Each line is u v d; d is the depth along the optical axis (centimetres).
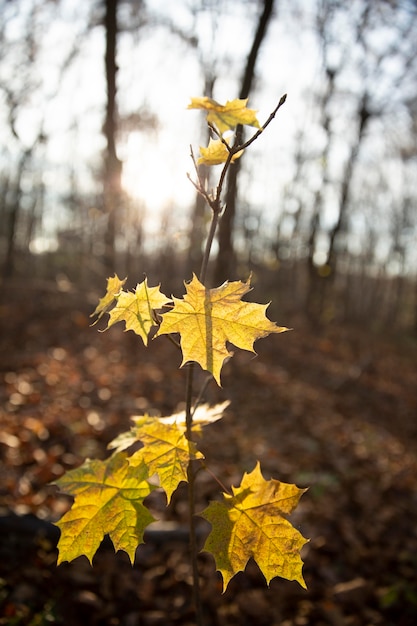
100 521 121
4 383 561
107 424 493
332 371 1041
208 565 307
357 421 747
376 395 961
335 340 1425
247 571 312
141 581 285
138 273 1384
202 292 108
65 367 667
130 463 120
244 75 689
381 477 516
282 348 1128
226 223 635
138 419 144
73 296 1084
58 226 2328
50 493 344
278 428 612
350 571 331
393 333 2111
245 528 120
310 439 597
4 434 407
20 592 254
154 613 265
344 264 3120
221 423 582
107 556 296
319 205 1405
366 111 1368
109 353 777
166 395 633
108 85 795
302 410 715
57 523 121
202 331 106
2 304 973
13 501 321
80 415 498
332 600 298
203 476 420
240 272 757
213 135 143
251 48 678
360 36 1138
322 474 478
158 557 305
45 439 430
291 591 301
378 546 367
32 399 520
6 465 366
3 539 282
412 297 3397
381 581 325
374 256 3150
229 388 724
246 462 474
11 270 1420
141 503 122
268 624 274
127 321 111
